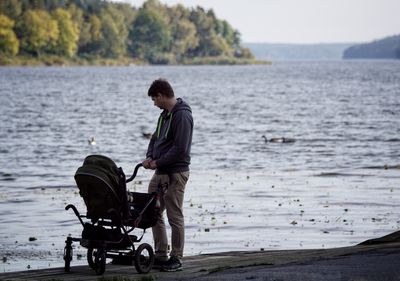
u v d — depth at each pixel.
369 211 47.38
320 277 20.69
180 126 24.39
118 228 24.08
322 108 168.88
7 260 33.78
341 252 25.84
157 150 24.84
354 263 22.58
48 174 67.69
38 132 112.12
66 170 70.81
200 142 98.44
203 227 42.16
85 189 23.59
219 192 55.34
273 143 96.50
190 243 37.94
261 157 81.81
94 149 90.81
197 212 47.00
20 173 68.44
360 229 41.53
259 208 48.44
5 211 47.53
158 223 25.09
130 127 123.00
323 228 41.84
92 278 23.09
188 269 25.06
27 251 35.88
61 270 25.39
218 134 110.25
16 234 40.25
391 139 101.00
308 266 22.70
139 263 24.12
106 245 24.00
